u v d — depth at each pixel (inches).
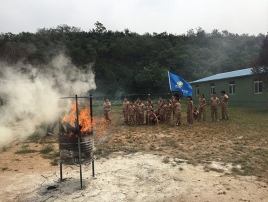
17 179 221.1
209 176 216.4
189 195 180.5
